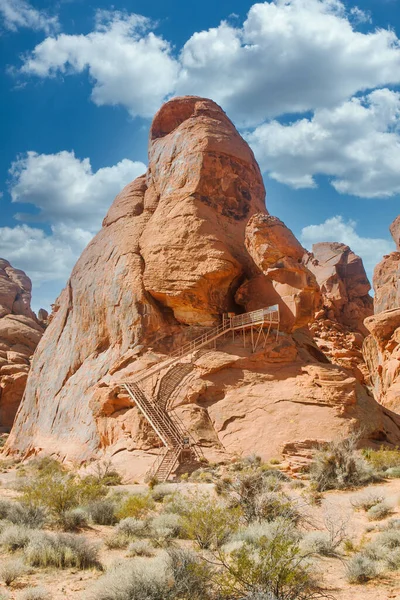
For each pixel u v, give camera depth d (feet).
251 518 44.34
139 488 82.07
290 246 125.70
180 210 136.67
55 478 70.74
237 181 144.97
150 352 125.59
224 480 68.90
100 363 134.92
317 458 75.97
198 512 40.78
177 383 113.39
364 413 104.73
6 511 51.90
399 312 154.71
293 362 116.47
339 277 256.93
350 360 192.44
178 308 130.11
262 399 107.34
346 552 39.86
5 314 263.90
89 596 29.68
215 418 106.63
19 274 312.09
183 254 130.41
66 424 133.59
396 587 31.42
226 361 114.52
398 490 62.95
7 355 230.89
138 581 29.43
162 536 45.01
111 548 43.16
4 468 130.82
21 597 29.81
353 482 70.03
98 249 155.33
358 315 247.70
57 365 152.46
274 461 91.71
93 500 57.41
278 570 27.99
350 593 30.76
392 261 203.72
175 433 103.35
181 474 94.07
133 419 108.99
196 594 29.07
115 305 136.67
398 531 40.91
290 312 122.21
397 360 147.13
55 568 36.55
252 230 128.36
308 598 28.17
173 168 146.61
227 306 131.64
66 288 164.45
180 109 162.71
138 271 135.85
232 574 28.60
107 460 105.50
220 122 153.58
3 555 39.06
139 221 148.15
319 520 49.78
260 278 128.57
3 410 212.43
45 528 50.42
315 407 102.99
